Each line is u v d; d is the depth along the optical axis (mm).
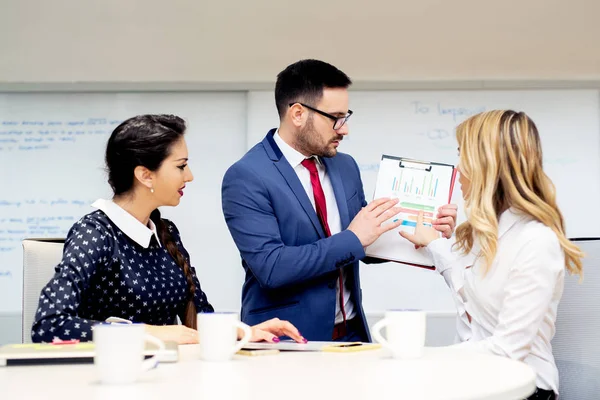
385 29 3496
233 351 1237
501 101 3465
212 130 3486
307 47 3498
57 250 1842
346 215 2055
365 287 3412
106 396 906
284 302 1936
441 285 3404
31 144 3484
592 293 1750
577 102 3461
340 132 2025
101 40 3508
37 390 958
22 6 3506
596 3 3484
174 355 1214
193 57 3500
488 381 1005
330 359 1257
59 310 1513
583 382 1738
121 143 1771
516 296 1522
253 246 1899
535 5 3488
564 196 3439
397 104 3459
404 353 1251
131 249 1759
